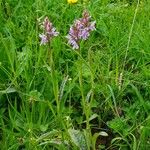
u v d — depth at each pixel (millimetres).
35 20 562
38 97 427
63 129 401
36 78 465
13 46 484
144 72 477
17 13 579
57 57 500
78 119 436
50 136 396
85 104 366
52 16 568
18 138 393
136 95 459
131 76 481
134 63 511
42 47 491
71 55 513
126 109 439
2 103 444
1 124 414
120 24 562
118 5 608
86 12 329
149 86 459
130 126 415
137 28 541
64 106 439
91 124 438
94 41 545
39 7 582
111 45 542
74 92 460
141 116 427
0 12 565
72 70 482
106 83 465
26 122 414
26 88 446
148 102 438
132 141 397
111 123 414
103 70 488
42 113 418
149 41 521
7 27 541
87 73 470
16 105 430
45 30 336
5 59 485
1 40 496
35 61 486
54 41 504
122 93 458
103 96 457
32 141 372
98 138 427
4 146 381
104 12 597
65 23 558
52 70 346
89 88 458
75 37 330
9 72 475
